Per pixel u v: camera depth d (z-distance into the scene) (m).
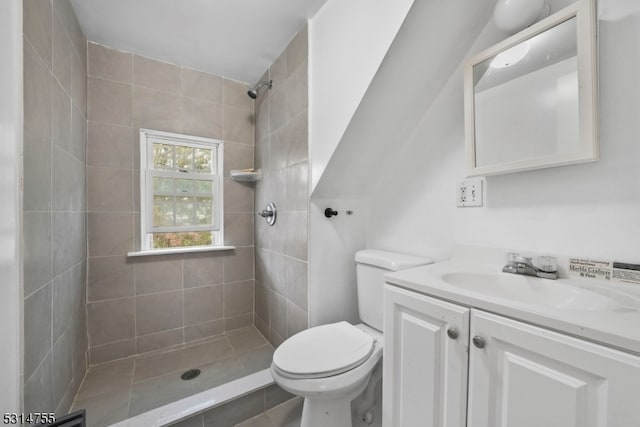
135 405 1.30
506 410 0.60
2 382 0.74
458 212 1.15
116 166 1.73
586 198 0.80
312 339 1.17
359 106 1.14
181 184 1.96
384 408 0.92
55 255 1.09
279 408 1.37
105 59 1.69
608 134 0.76
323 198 1.53
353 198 1.62
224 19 1.48
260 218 2.12
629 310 0.63
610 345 0.47
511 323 0.59
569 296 0.77
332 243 1.55
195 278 1.99
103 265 1.69
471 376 0.67
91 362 1.65
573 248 0.83
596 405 0.49
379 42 1.02
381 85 1.09
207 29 1.56
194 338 1.98
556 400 0.53
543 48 0.84
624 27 0.73
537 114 0.86
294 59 1.62
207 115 2.04
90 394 1.38
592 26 0.73
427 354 0.77
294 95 1.63
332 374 0.96
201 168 2.06
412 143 1.34
